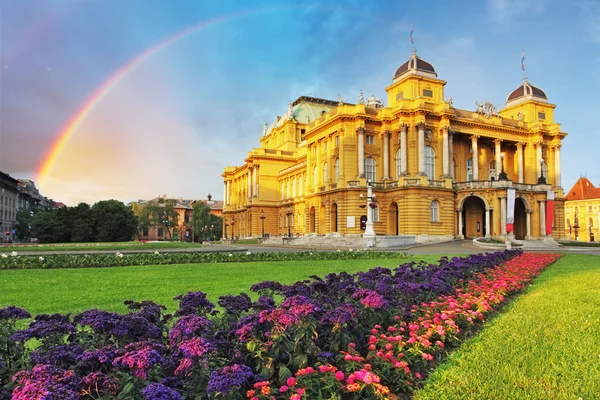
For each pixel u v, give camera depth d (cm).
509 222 6631
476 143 7544
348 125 7344
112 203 10362
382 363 872
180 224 17650
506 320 1344
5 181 12419
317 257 3809
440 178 7138
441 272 1684
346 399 767
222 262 3444
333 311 909
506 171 8275
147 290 1931
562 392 794
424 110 7000
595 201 13400
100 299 1708
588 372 895
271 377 771
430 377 891
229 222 13362
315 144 8344
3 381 720
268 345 788
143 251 4353
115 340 815
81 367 682
